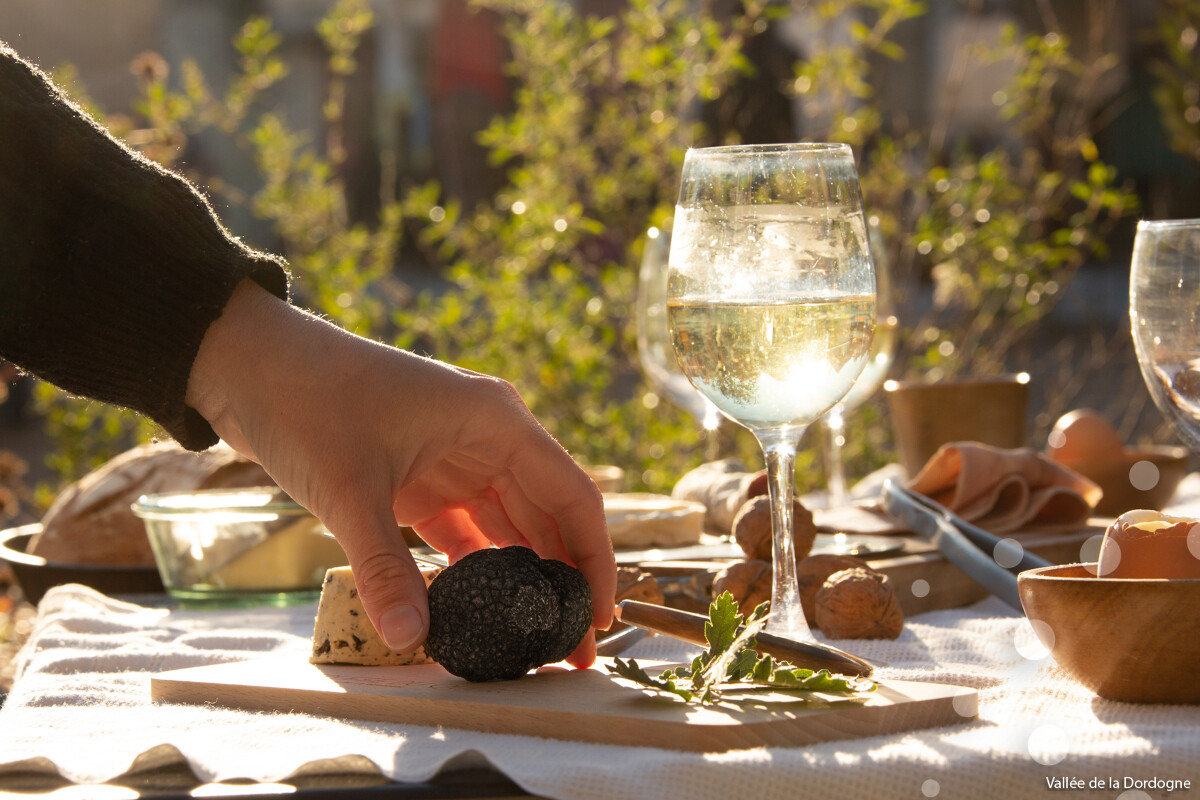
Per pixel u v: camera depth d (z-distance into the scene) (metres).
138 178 0.82
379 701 0.76
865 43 2.53
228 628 0.97
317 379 0.81
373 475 0.79
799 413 0.83
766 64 2.95
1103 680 0.75
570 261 2.61
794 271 0.81
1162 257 0.86
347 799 0.67
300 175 3.22
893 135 3.53
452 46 4.82
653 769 0.68
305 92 5.48
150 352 0.81
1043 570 0.78
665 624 0.81
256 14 5.59
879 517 1.13
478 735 0.73
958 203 2.50
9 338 0.81
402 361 0.82
